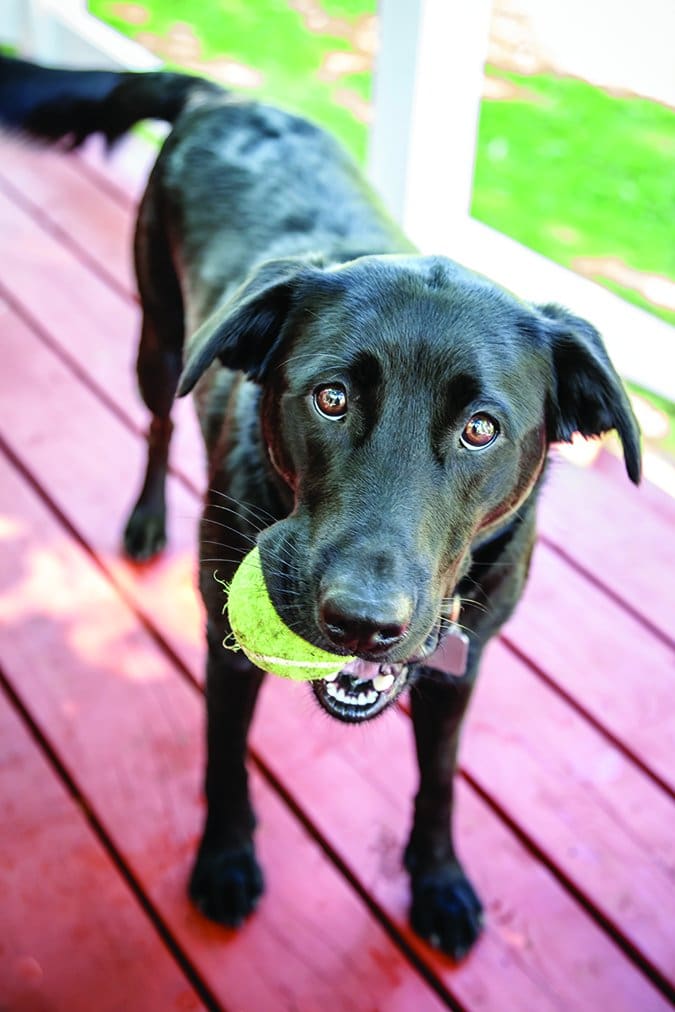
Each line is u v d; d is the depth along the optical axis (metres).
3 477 1.02
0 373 1.14
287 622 0.52
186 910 0.72
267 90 1.65
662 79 1.10
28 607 0.90
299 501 0.55
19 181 1.45
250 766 0.80
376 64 1.13
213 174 0.81
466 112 1.15
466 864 0.75
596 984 0.69
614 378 0.56
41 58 1.61
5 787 0.78
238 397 0.66
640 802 0.79
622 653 0.90
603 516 1.02
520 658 0.89
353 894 0.73
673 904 0.74
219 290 0.74
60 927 0.70
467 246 1.22
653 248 1.38
